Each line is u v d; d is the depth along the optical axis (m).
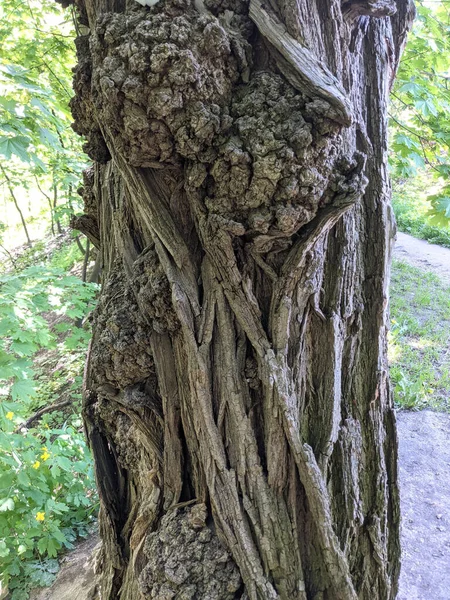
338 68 1.02
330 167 0.94
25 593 2.40
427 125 2.75
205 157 0.94
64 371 4.71
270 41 0.91
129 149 0.98
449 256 6.82
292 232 0.97
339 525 1.15
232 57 0.92
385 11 1.05
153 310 1.11
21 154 2.23
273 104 0.90
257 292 1.08
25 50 3.53
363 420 1.22
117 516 1.52
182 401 1.17
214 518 1.12
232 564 1.09
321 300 1.12
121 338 1.17
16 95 2.67
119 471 1.57
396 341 4.50
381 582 1.21
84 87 1.09
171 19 0.88
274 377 1.04
